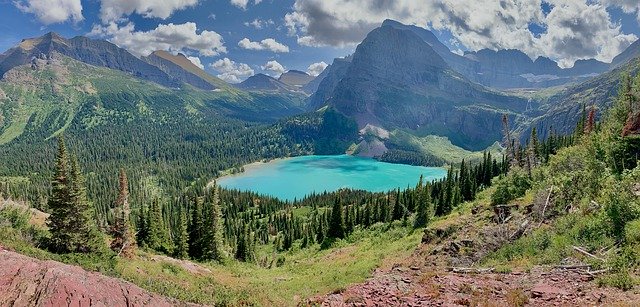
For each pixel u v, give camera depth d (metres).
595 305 13.81
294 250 90.88
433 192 106.81
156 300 16.28
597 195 29.80
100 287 14.65
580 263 19.53
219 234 62.53
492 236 29.80
